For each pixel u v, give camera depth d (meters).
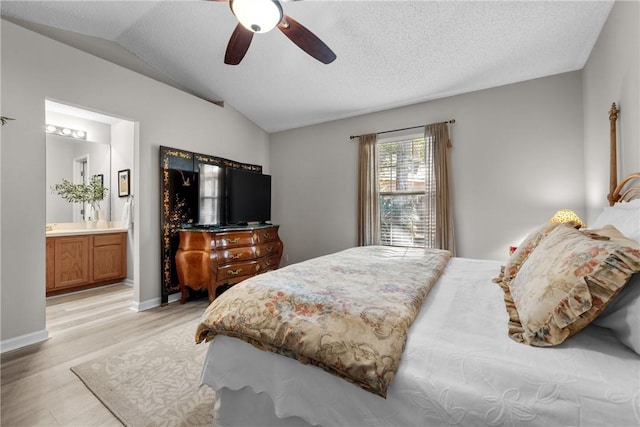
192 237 3.06
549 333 0.80
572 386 0.65
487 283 1.50
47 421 1.35
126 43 2.92
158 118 3.09
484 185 3.08
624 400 0.60
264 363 1.04
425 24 2.31
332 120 4.19
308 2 2.18
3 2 2.20
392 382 0.78
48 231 3.47
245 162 4.29
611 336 0.83
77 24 2.58
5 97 2.06
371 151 3.75
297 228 4.52
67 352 2.01
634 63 1.61
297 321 0.98
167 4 2.36
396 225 3.67
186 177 3.35
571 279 0.83
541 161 2.81
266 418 1.08
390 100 3.49
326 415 0.88
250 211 3.86
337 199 4.13
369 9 2.23
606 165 2.10
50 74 2.29
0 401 1.49
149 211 3.02
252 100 3.84
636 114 1.60
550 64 2.63
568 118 2.70
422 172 3.51
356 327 0.90
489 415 0.67
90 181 3.88
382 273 1.53
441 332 0.91
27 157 2.16
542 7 2.04
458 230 3.21
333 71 3.05
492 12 2.12
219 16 2.44
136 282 2.93
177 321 2.61
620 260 0.76
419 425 0.74
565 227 1.23
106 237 3.78
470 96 3.18
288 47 2.78
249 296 1.14
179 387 1.60
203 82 3.50
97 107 2.59
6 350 2.03
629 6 1.67
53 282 3.32
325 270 1.57
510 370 0.71
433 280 1.44
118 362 1.87
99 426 1.32
